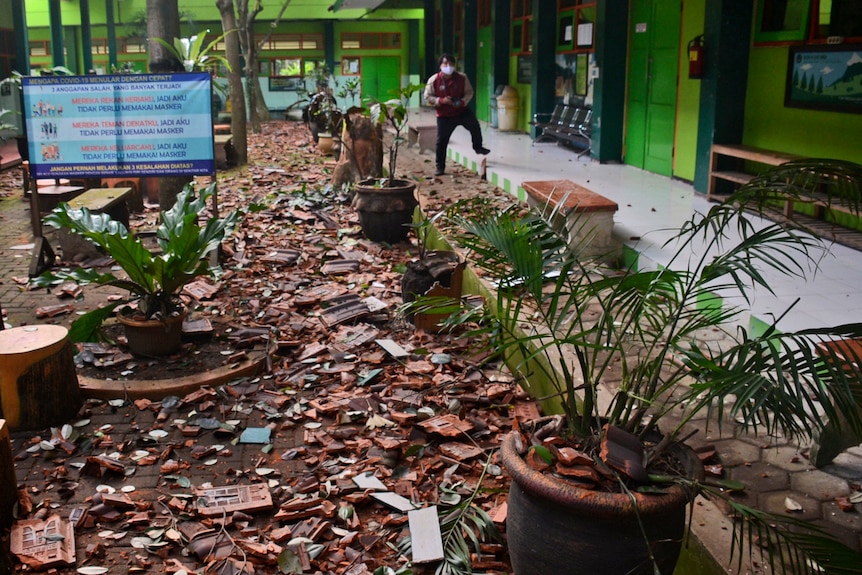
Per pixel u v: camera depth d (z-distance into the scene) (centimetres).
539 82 1514
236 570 336
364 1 2112
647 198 906
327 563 343
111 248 517
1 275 745
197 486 403
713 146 887
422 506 378
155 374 518
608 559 281
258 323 618
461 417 469
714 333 521
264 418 476
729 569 299
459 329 600
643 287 327
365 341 580
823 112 756
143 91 702
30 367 445
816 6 768
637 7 1145
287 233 902
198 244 554
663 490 278
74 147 714
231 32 1434
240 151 1443
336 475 412
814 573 265
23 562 336
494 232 326
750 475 373
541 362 491
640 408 316
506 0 1759
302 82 2788
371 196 847
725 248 677
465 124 1159
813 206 763
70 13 2825
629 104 1184
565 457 289
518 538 301
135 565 341
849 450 395
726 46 870
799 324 497
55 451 432
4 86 1628
